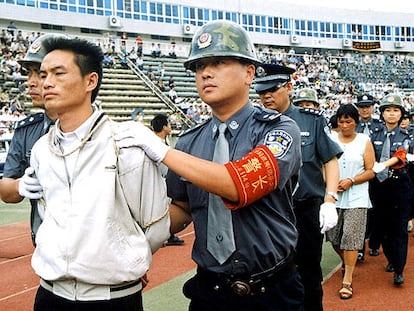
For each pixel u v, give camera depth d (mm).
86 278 2082
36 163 2293
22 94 22031
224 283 2361
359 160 4930
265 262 2311
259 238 2305
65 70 2162
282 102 4051
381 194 5281
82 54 2209
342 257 5273
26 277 5754
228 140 2396
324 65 42250
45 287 2240
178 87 29609
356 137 5055
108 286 2146
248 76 2412
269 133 2311
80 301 2137
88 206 2107
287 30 46438
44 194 2273
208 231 2369
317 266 3955
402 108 6148
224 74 2320
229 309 2359
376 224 5484
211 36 2299
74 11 34844
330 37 48688
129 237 2186
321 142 3930
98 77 2281
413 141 6719
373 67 44906
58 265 2098
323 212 3504
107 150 2156
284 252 2375
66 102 2168
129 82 27453
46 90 2172
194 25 41125
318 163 3994
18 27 32594
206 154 2445
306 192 3910
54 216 2160
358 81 42312
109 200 2111
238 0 43469
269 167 2166
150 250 2303
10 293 5188
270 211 2334
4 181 2754
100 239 2084
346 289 4867
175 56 34594
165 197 2299
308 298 3908
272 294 2346
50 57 2180
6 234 8227
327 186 3861
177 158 2131
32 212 3104
